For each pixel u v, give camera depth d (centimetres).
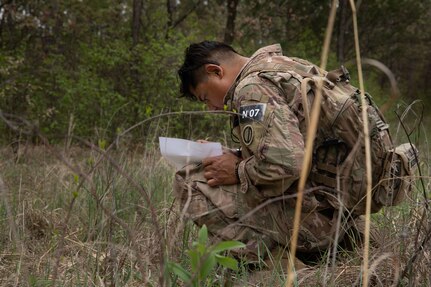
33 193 364
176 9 1323
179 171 243
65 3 922
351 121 208
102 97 758
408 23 1628
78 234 277
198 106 696
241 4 1366
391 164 213
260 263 214
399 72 2170
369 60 123
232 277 208
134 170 365
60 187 378
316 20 1421
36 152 509
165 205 283
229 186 234
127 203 273
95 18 984
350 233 243
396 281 173
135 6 952
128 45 896
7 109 682
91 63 839
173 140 240
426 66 2092
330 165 215
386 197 213
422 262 185
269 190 217
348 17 1493
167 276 150
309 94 211
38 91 768
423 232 199
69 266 227
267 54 232
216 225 233
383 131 216
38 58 830
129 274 195
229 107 239
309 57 1270
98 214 272
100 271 215
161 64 779
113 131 689
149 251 213
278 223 224
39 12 898
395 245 202
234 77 239
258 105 210
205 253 136
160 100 766
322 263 216
